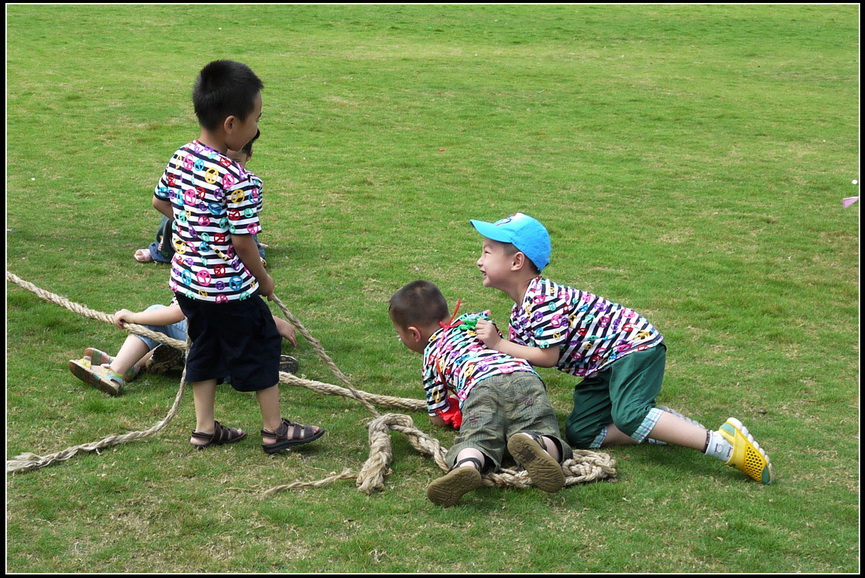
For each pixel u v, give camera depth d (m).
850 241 7.31
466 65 17.86
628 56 20.27
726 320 5.42
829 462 3.72
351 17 25.05
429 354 3.94
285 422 3.78
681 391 4.41
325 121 12.21
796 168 10.16
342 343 4.97
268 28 22.45
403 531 3.13
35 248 6.50
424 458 3.73
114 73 15.49
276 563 2.93
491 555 3.00
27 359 4.59
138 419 4.01
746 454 3.49
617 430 3.82
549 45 21.61
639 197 8.67
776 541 3.11
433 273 6.20
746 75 18.05
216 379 3.71
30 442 3.74
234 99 3.50
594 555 3.02
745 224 7.79
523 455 3.27
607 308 3.83
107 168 9.26
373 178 9.12
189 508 3.25
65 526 3.12
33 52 17.41
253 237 3.59
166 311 4.32
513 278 3.94
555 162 10.16
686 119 13.18
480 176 9.36
